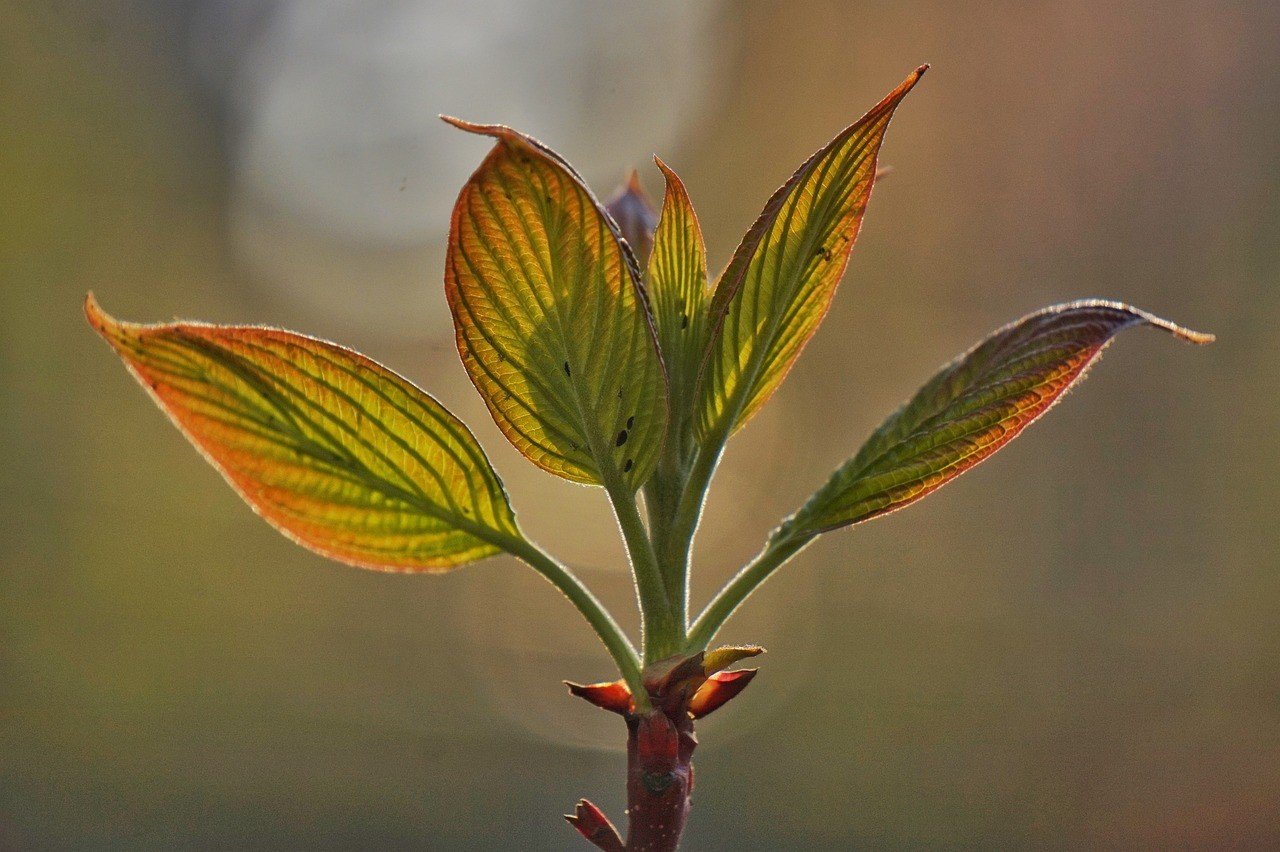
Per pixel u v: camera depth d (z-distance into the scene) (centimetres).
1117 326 41
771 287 41
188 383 41
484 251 40
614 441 41
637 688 41
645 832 40
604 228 40
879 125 41
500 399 41
